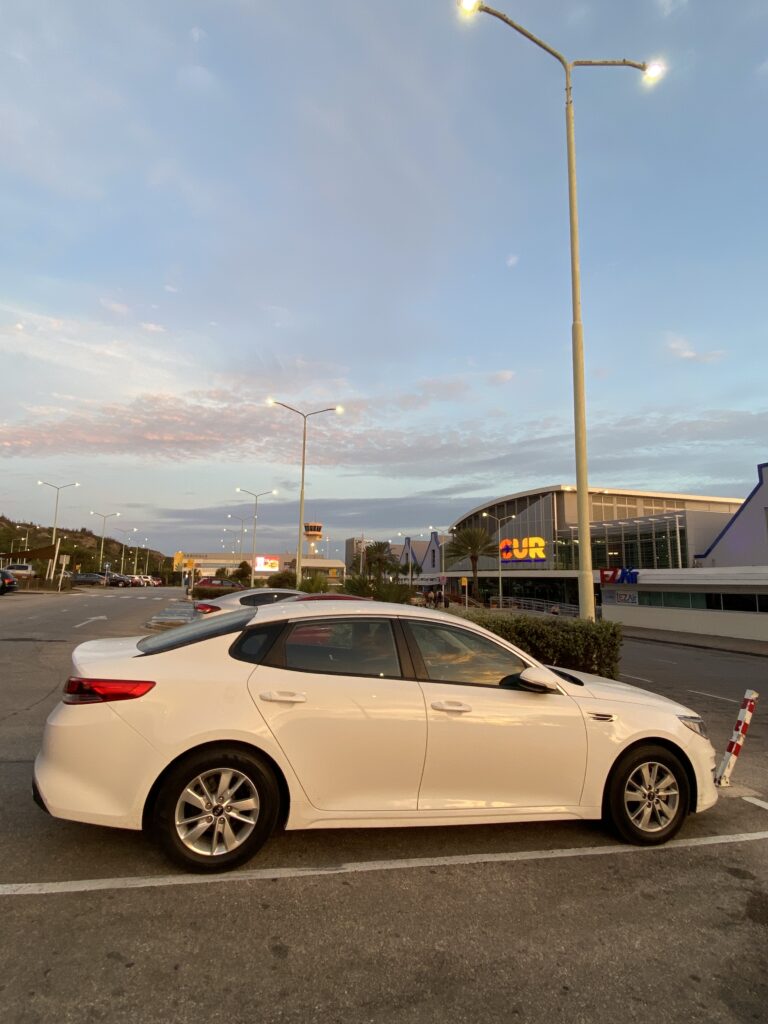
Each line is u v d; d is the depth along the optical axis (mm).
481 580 72812
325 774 3693
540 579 65562
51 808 3441
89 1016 2418
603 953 2965
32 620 21328
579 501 10336
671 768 4297
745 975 2834
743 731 5512
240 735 3574
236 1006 2514
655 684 13672
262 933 3014
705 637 30562
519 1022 2494
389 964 2818
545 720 4047
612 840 4293
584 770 4098
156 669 3703
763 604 29641
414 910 3283
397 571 89938
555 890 3559
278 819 3773
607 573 38781
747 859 4059
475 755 3885
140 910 3170
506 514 72625
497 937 3066
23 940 2885
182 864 3521
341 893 3430
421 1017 2498
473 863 3871
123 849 3844
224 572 102750
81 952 2811
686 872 3846
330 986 2654
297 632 3986
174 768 3549
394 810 3760
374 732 3752
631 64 11062
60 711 3619
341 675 3885
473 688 4055
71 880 3445
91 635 16750
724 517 51719
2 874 3494
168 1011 2467
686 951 3004
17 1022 2369
